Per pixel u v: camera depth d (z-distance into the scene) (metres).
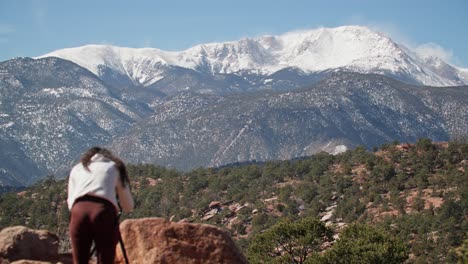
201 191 175.12
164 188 175.75
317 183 169.25
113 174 8.99
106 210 8.66
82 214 8.59
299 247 51.75
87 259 8.62
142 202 167.00
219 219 148.50
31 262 11.14
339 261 48.62
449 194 133.88
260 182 177.00
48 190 172.75
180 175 196.75
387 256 48.50
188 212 154.38
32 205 157.75
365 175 161.88
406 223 115.38
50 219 140.12
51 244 12.13
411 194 143.12
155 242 11.65
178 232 11.86
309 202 153.25
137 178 192.50
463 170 151.75
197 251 11.75
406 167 161.75
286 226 51.62
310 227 51.72
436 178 148.75
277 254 53.62
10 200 164.25
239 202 160.75
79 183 8.81
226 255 11.87
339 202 148.12
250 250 53.16
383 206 134.88
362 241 50.72
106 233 8.63
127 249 11.68
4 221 147.62
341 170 174.12
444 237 100.81
